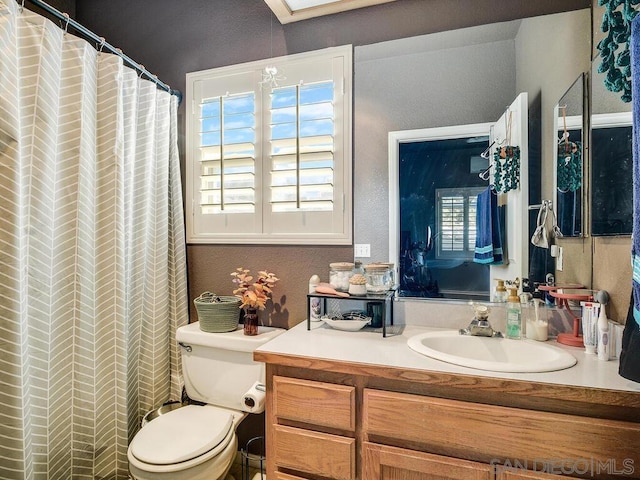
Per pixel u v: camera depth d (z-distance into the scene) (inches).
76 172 55.2
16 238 45.9
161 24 81.0
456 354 52.2
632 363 34.3
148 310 70.6
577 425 35.5
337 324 58.8
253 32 73.9
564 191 56.1
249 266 73.9
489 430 38.0
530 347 49.8
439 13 63.0
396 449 41.5
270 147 71.7
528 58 58.6
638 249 32.0
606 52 42.1
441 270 62.5
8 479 45.6
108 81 60.2
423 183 63.6
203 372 65.1
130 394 66.1
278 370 48.0
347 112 67.3
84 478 57.2
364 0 64.2
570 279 55.6
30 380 49.4
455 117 62.2
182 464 48.3
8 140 45.6
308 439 45.3
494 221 60.1
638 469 34.0
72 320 55.4
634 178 32.6
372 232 66.1
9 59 45.9
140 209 68.3
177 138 78.4
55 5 83.4
